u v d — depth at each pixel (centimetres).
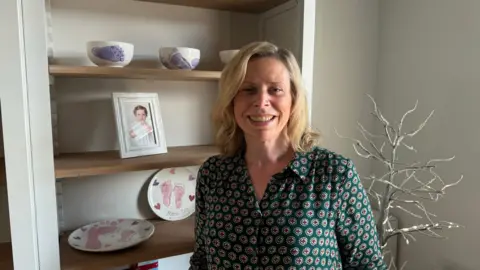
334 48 188
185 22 154
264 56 101
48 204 107
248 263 96
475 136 155
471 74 155
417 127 181
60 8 135
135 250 129
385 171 198
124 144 131
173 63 130
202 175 113
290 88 103
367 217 99
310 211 94
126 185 153
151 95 143
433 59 171
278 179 99
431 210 179
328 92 190
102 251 124
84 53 140
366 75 199
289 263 92
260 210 97
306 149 104
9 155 99
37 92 103
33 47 101
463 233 164
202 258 116
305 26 133
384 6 194
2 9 95
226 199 103
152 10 149
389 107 195
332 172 97
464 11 156
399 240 198
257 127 100
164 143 142
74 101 141
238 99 103
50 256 109
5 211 133
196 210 115
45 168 106
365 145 204
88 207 147
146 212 158
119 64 122
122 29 145
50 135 105
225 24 161
